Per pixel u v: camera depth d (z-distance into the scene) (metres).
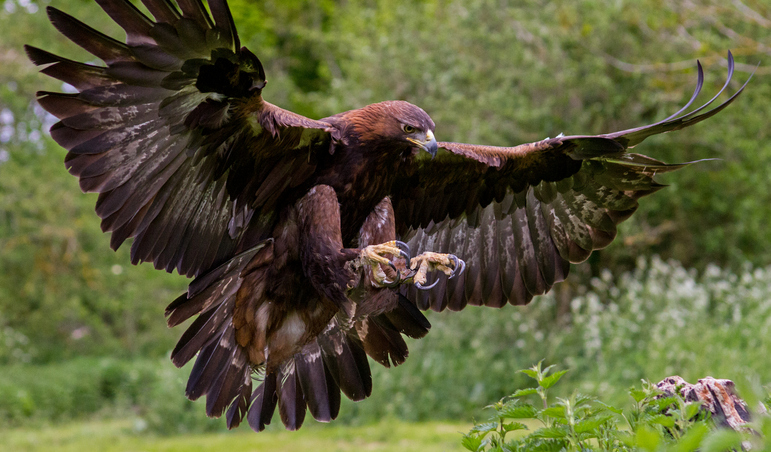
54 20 4.00
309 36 29.98
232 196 5.04
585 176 5.88
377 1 25.95
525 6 19.25
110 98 4.30
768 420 2.82
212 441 14.70
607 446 3.68
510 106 17.64
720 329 13.76
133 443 14.98
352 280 4.86
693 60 16.62
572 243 6.18
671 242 19.94
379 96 19.56
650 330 14.71
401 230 6.20
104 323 25.77
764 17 15.42
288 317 5.31
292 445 13.52
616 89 18.05
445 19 20.41
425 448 12.39
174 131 4.57
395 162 5.32
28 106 24.38
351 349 5.63
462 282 6.31
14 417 17.83
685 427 3.54
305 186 5.12
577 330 15.88
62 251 22.97
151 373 20.64
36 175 23.50
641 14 17.20
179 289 24.67
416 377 15.67
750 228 18.62
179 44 4.16
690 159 18.73
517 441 3.83
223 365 5.29
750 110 17.95
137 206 4.70
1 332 22.19
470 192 6.05
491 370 15.50
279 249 5.15
